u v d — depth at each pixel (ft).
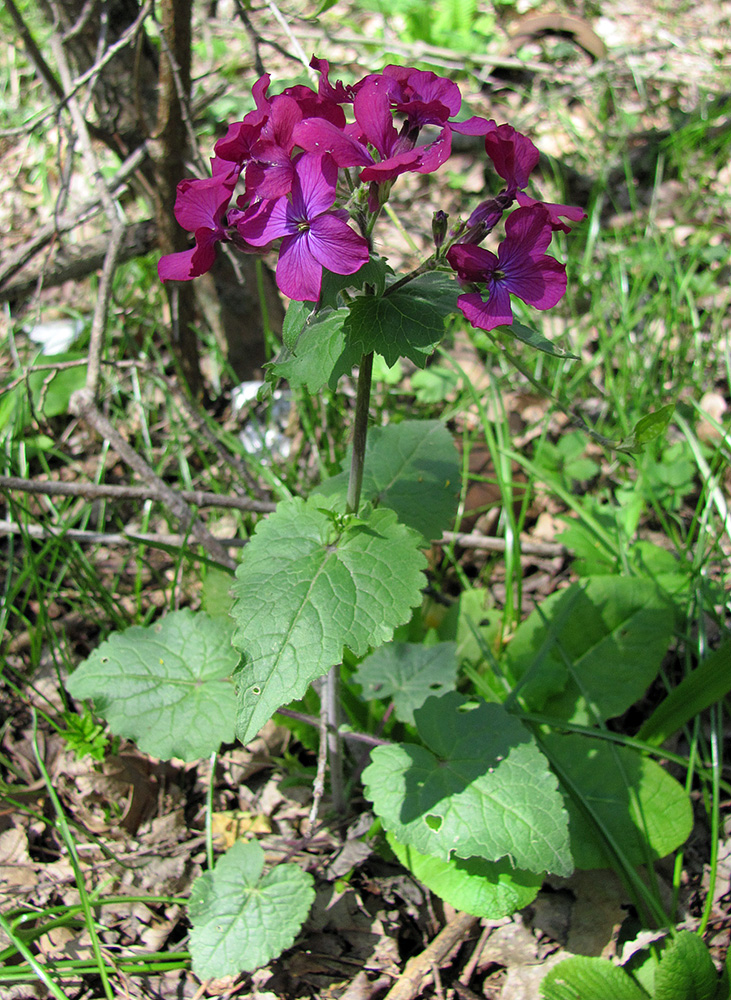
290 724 1.01
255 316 1.47
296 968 0.86
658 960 0.84
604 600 1.01
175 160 1.21
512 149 0.67
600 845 0.89
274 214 0.64
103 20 1.18
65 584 1.20
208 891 0.85
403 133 0.67
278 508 0.79
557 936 0.88
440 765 0.83
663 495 1.24
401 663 0.99
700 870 0.93
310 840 0.92
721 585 1.11
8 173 1.81
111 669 0.90
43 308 1.52
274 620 0.72
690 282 1.55
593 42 2.17
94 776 0.98
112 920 0.90
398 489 0.95
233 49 2.06
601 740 0.94
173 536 1.12
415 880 0.92
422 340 0.68
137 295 1.55
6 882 0.92
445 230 0.68
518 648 1.03
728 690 0.90
